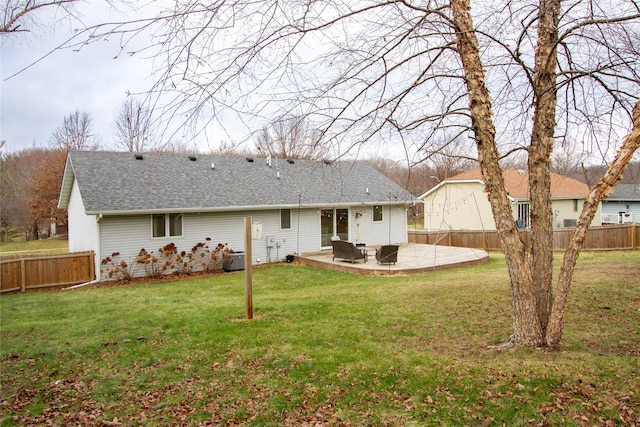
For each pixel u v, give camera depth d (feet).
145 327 25.08
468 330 21.25
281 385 15.65
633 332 18.95
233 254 55.67
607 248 66.95
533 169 17.19
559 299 16.61
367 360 17.48
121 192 52.26
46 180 109.60
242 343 20.92
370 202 67.92
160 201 52.75
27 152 118.21
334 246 56.44
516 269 17.15
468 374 14.87
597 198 15.40
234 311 28.40
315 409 13.62
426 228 89.35
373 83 15.35
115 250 50.42
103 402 15.02
